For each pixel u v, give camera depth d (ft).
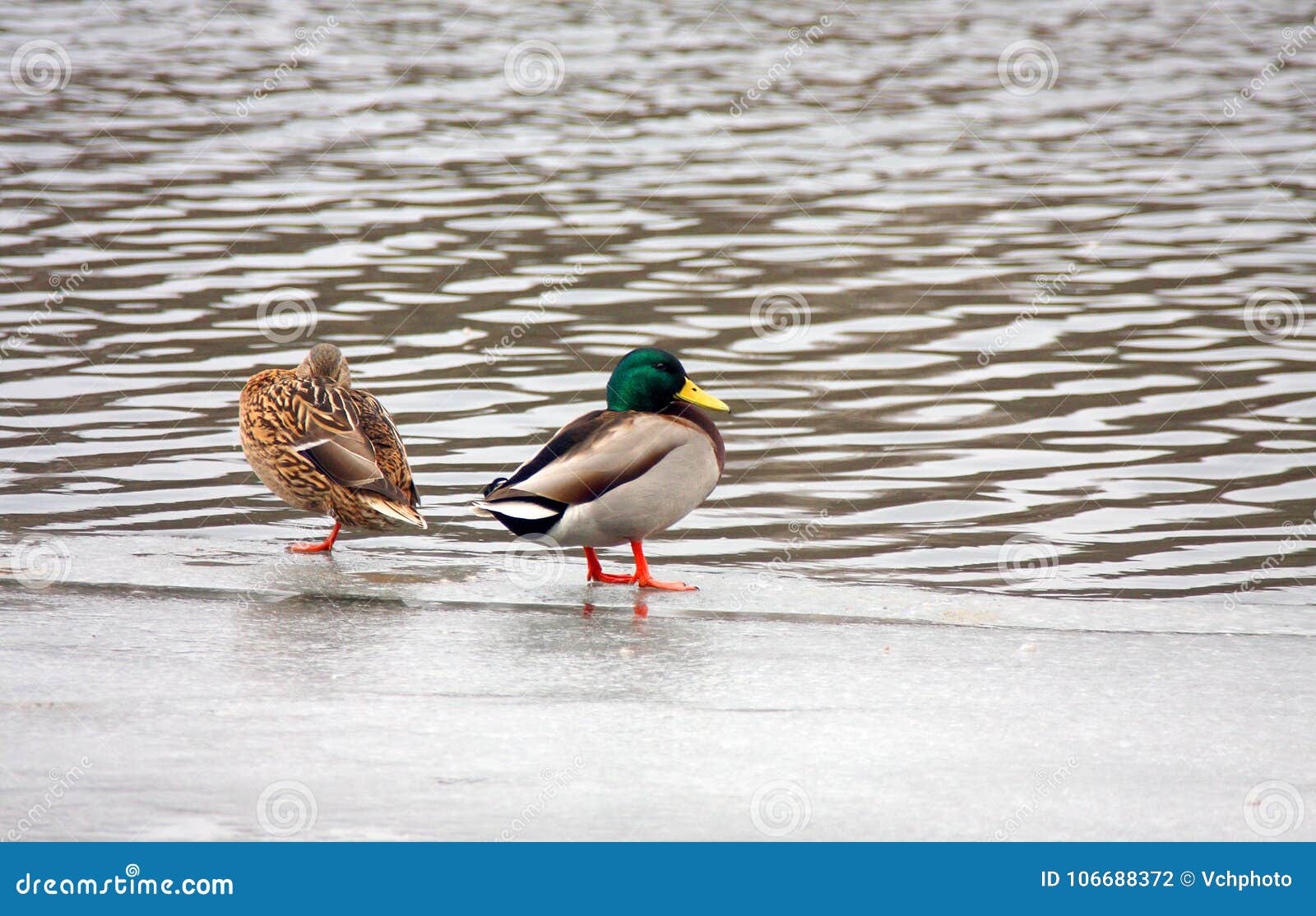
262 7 154.20
